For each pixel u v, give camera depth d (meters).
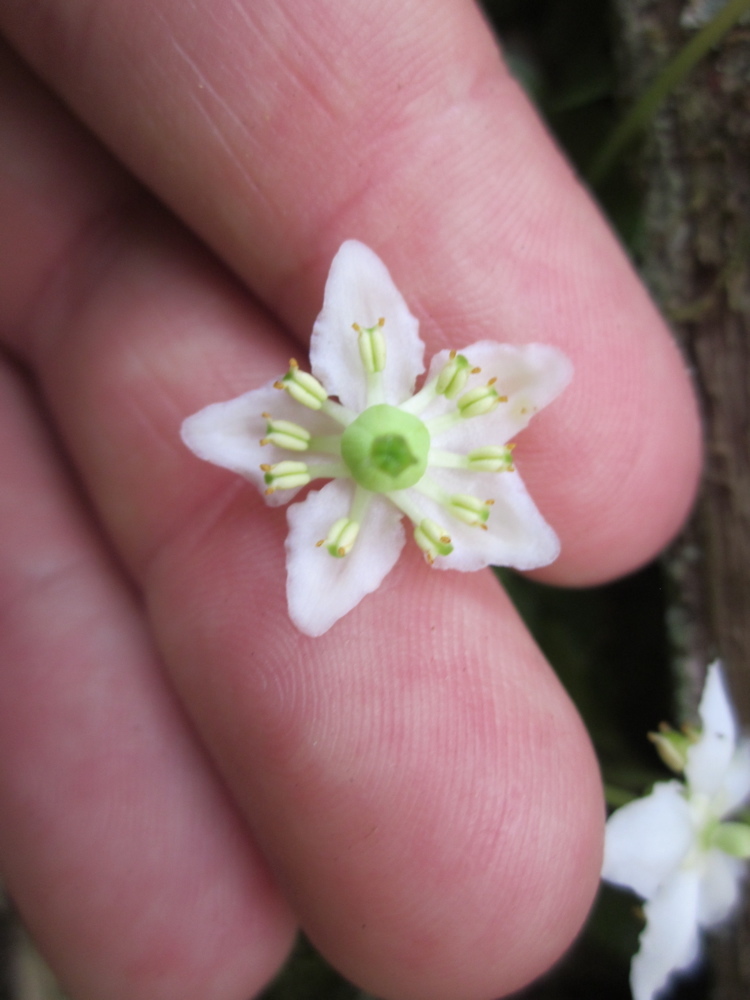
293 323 0.05
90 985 0.05
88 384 0.05
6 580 0.05
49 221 0.05
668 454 0.05
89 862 0.05
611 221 0.06
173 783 0.05
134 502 0.05
